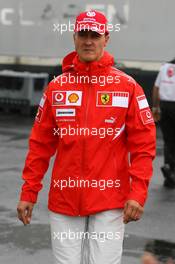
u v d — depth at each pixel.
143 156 4.41
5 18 19.55
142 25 18.23
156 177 10.98
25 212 4.58
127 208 4.32
